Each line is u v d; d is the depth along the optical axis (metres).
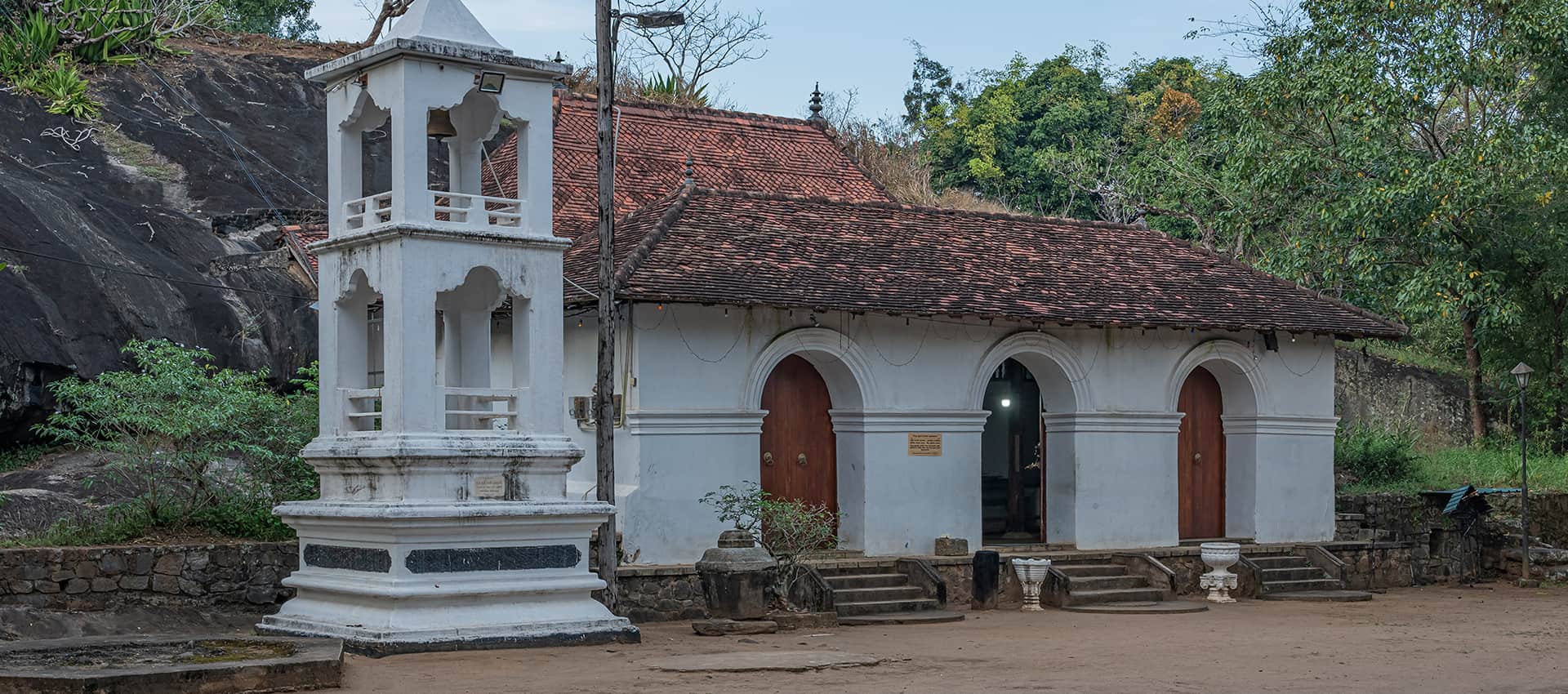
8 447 21.89
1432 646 16.97
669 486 20.16
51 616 16.22
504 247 16.36
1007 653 15.84
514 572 15.83
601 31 18.47
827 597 19.00
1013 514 25.56
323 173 30.05
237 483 19.41
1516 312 29.83
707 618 18.92
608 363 18.38
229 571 17.86
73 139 27.95
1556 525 29.66
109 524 18.33
